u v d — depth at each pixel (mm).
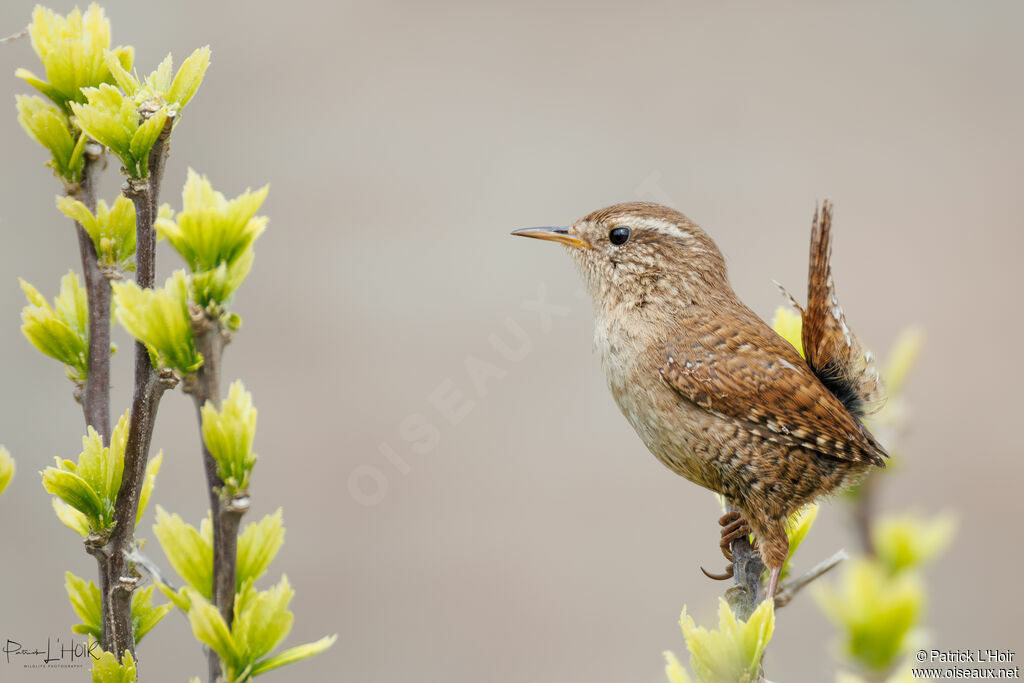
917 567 1435
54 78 1474
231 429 1134
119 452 1446
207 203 1200
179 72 1386
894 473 1592
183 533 1171
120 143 1347
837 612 1335
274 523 1187
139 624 1557
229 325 1152
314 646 1177
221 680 1170
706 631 1399
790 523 2781
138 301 1123
